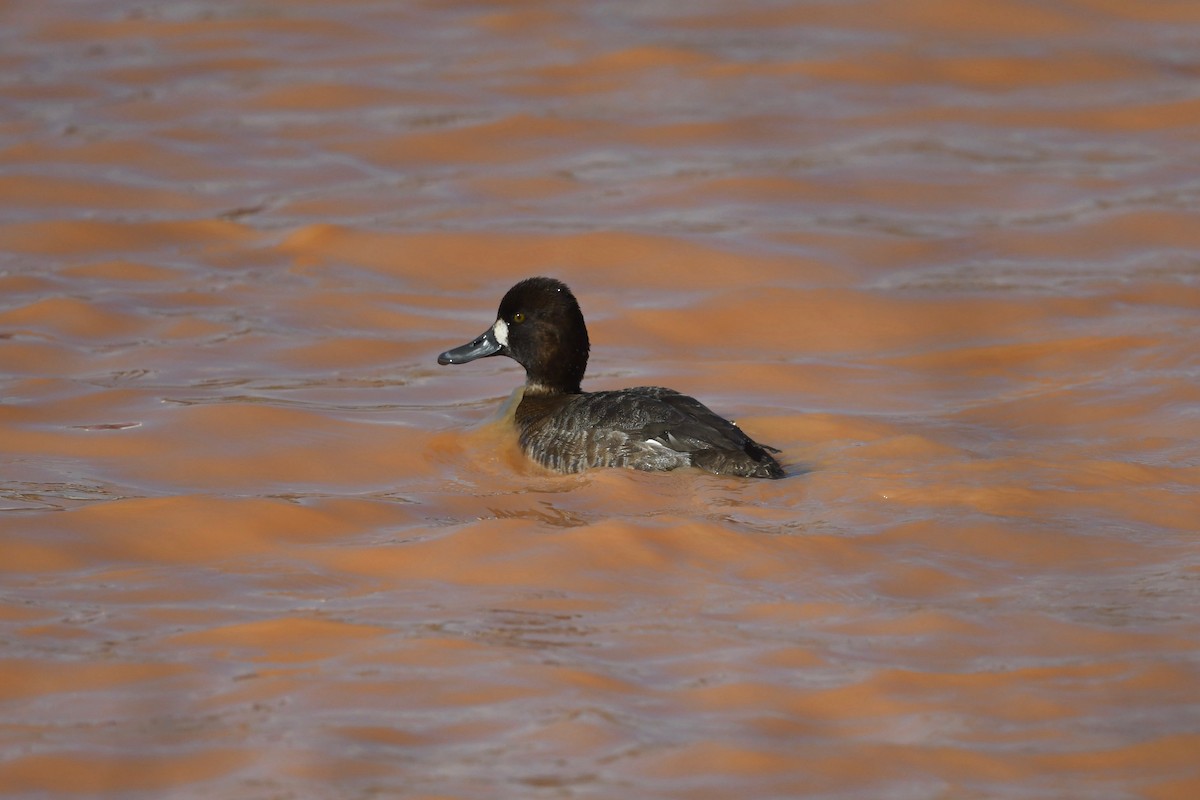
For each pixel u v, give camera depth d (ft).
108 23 130.62
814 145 107.04
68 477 59.57
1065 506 55.16
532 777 38.47
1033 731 40.70
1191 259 88.17
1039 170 102.78
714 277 86.22
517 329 66.49
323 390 70.90
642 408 59.11
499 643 45.39
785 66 121.70
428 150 105.60
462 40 127.85
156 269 86.07
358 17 132.87
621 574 49.98
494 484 59.21
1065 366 73.05
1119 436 63.10
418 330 79.77
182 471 60.59
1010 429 64.54
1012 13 133.18
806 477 57.82
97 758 39.45
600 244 89.61
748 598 48.39
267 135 107.55
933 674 43.52
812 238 90.79
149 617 47.34
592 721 40.86
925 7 134.51
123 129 107.45
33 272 84.74
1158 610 47.29
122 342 76.07
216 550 52.54
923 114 113.29
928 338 78.07
